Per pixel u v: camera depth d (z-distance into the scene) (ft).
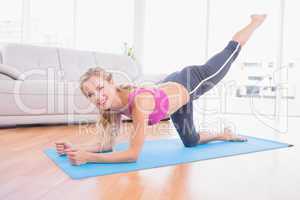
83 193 2.86
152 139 6.21
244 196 2.85
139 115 4.27
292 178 3.47
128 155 4.04
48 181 3.22
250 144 5.70
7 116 7.35
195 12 14.40
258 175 3.59
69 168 3.73
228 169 3.87
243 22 13.88
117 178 3.38
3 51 10.23
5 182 3.18
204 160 4.38
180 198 2.76
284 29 12.71
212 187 3.11
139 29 14.79
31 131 6.95
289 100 12.75
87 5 14.65
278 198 2.80
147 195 2.83
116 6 14.92
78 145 4.78
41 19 14.42
